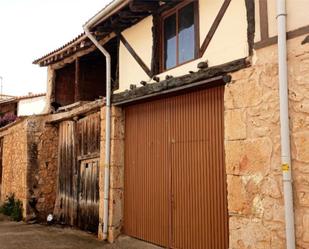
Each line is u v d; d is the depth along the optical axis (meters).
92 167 8.11
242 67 4.48
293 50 3.88
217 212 5.00
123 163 7.02
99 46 7.10
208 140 5.23
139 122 6.69
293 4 3.92
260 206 4.14
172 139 5.88
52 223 9.36
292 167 3.82
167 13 6.00
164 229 5.91
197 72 5.14
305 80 3.77
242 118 4.41
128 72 6.75
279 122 4.00
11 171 11.29
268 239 4.04
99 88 9.68
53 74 10.05
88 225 8.05
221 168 4.99
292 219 3.75
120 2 5.88
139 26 6.56
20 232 8.12
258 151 4.21
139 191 6.54
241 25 4.57
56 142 10.03
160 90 5.81
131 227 6.68
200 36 5.25
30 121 9.84
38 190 9.73
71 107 8.86
